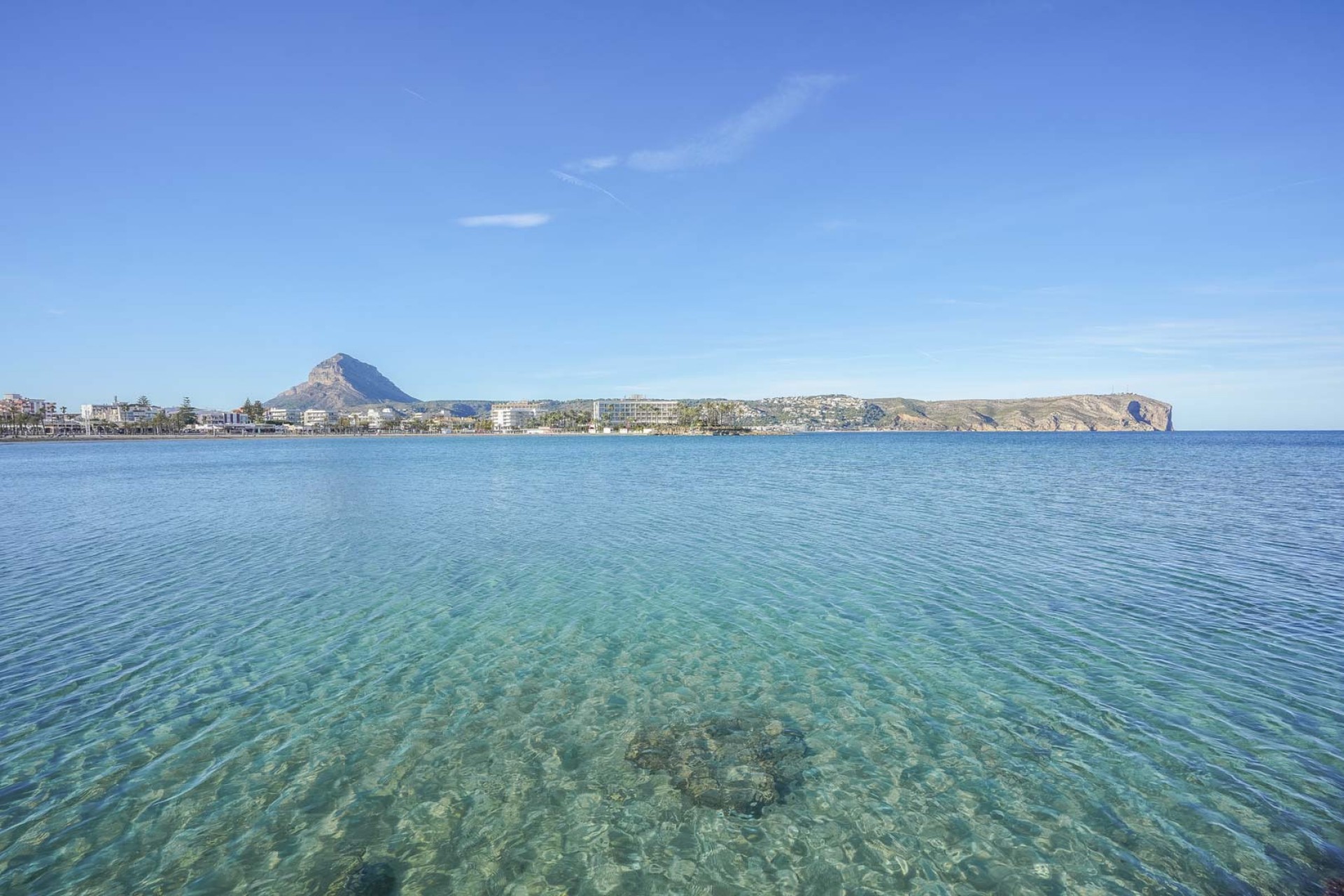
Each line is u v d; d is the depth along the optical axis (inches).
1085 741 398.6
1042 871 294.0
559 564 867.4
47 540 1078.4
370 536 1098.7
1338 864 292.5
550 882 291.0
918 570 816.3
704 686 482.0
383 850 310.3
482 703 457.4
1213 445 5191.9
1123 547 948.0
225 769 374.3
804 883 289.9
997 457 3526.1
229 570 843.4
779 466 2869.1
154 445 6791.3
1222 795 343.9
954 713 435.8
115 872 294.0
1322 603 665.6
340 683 490.0
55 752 391.5
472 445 6540.4
